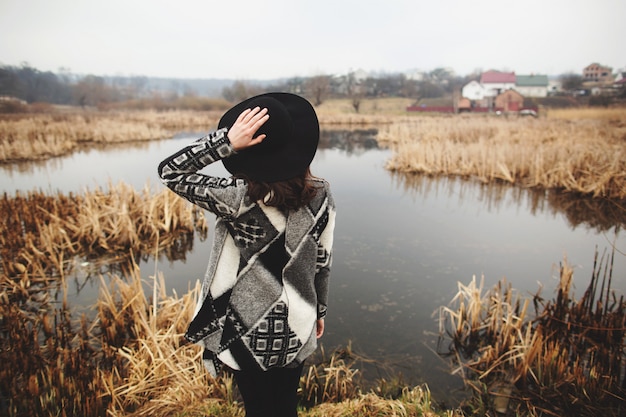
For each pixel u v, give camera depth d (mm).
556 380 3213
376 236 7137
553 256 6188
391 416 2596
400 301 4742
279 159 1362
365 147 21672
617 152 10320
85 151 20078
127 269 5785
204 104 64188
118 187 8172
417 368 3561
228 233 1441
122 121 36500
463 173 12852
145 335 3691
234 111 1469
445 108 61344
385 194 10648
